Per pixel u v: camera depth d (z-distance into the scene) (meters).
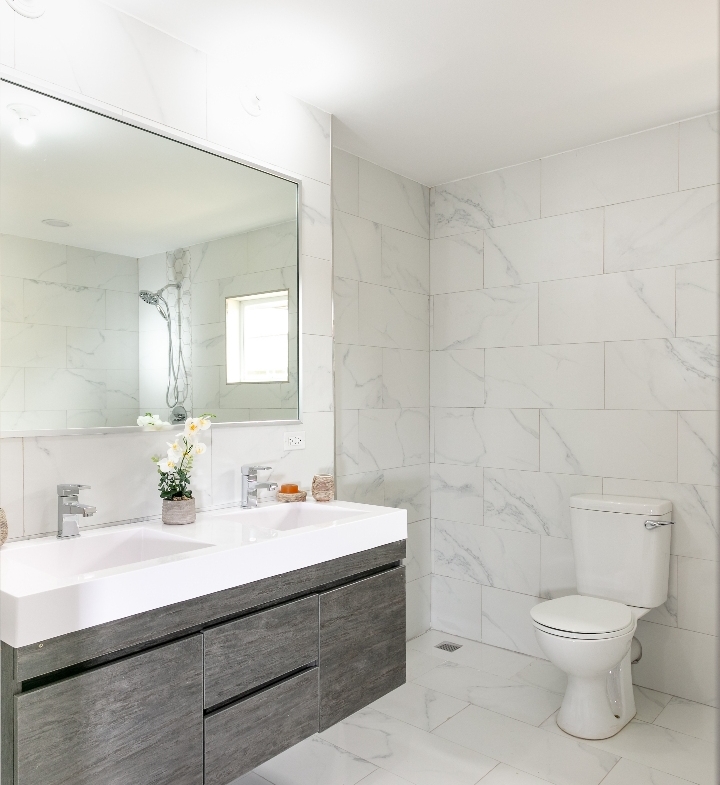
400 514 2.26
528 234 3.27
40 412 1.80
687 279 2.78
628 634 2.40
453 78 2.43
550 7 1.99
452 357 3.57
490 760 2.33
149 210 2.05
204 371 2.23
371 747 2.42
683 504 2.78
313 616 1.93
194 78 2.18
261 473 2.43
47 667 1.31
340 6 1.97
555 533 3.17
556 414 3.17
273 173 2.46
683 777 2.20
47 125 1.80
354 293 3.17
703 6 1.99
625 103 2.64
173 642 1.56
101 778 1.41
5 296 1.72
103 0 1.91
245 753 1.72
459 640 3.49
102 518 1.96
